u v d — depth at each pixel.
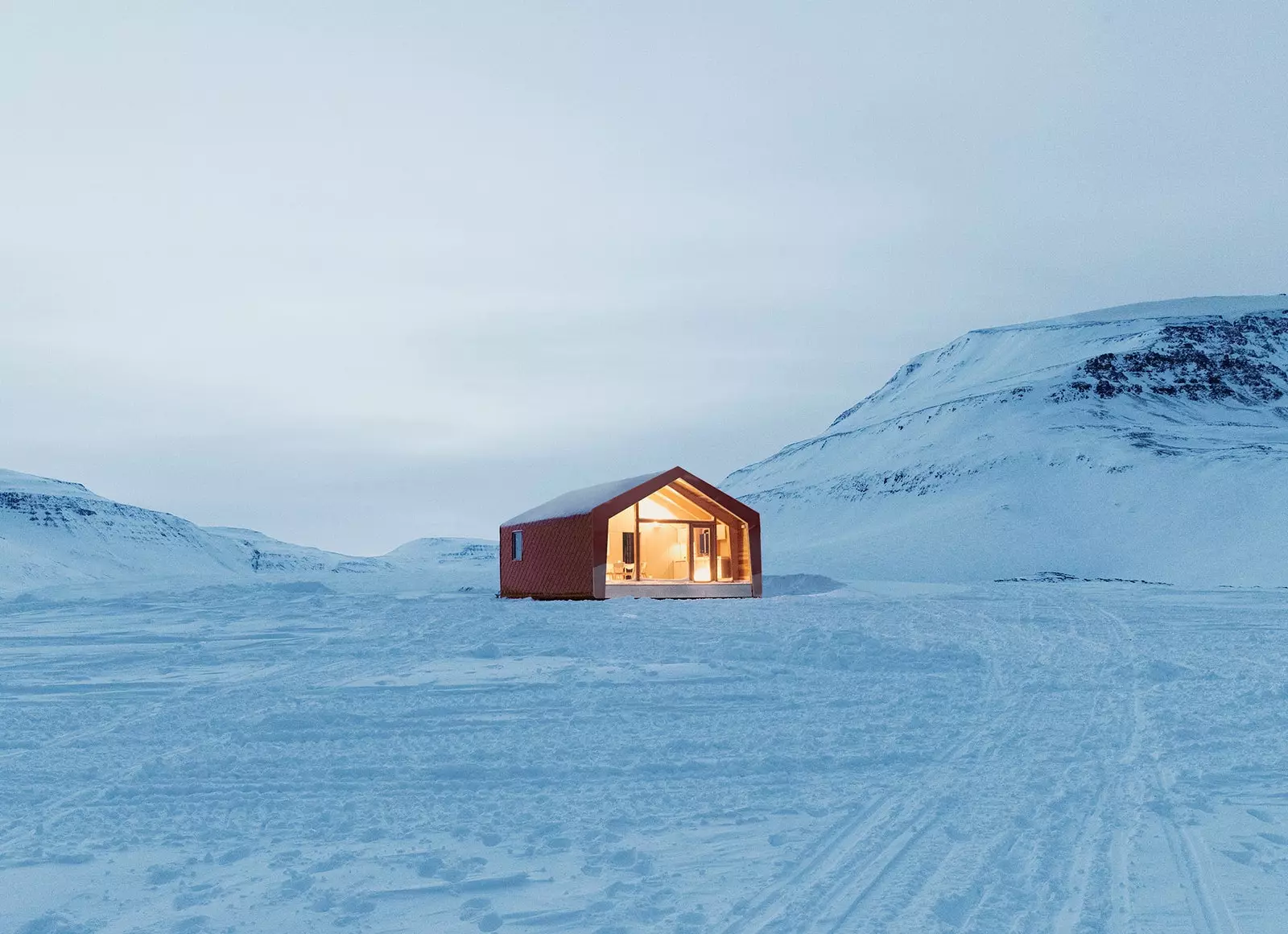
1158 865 5.33
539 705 10.27
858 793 6.91
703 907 4.79
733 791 6.97
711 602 25.50
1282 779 7.25
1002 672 12.62
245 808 6.60
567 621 19.23
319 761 7.85
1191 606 23.73
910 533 75.88
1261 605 24.39
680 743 8.41
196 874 5.31
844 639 14.13
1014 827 6.08
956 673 12.58
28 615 21.00
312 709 9.79
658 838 5.91
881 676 12.26
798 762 7.77
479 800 6.78
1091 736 8.81
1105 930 4.43
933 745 8.45
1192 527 67.50
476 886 5.12
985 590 31.61
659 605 24.03
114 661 13.63
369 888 5.08
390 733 8.92
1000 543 70.56
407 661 13.62
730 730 9.01
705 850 5.67
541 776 7.43
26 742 8.53
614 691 11.10
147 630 17.64
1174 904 4.74
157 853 5.65
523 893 5.03
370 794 6.93
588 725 9.28
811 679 12.02
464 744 8.45
